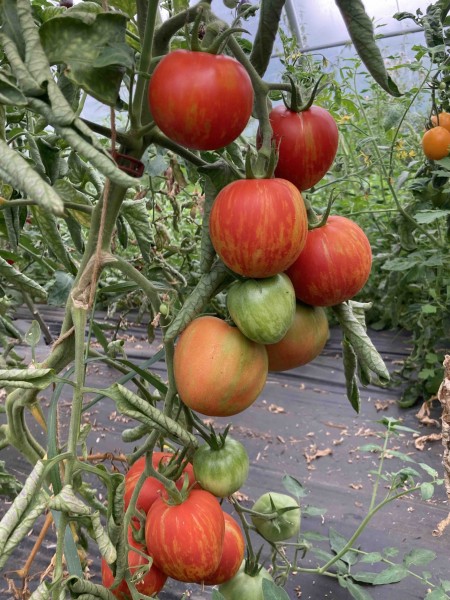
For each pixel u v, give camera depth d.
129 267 0.87
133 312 4.15
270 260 0.74
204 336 0.82
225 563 1.01
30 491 0.66
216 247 0.77
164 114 0.72
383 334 3.78
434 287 3.14
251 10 0.87
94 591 0.73
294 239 0.74
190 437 0.83
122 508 0.79
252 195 0.73
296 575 1.71
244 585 1.17
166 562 0.89
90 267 0.84
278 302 0.78
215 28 0.74
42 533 1.22
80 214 1.24
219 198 0.77
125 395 0.75
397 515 2.00
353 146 4.11
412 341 3.12
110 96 0.68
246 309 0.78
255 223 0.73
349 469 2.32
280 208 0.73
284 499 1.27
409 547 1.84
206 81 0.69
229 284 0.88
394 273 3.20
